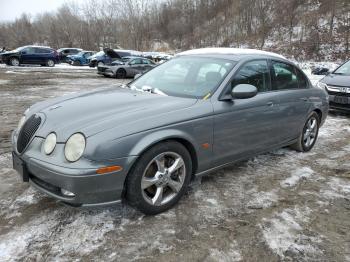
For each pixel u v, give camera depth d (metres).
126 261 2.66
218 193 3.80
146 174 3.15
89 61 30.91
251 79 4.13
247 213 3.42
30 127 3.24
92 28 61.00
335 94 8.12
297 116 4.90
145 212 3.22
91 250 2.77
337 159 5.14
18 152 3.20
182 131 3.28
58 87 13.85
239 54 4.27
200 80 3.92
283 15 47.56
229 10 60.00
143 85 4.24
